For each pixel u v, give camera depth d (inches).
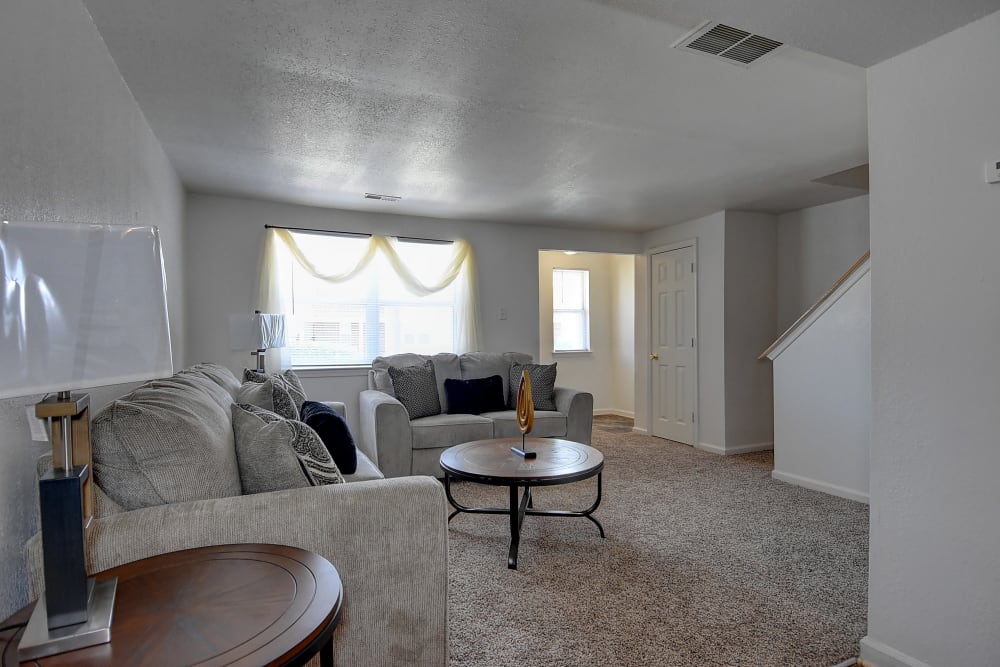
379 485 58.9
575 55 82.4
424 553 58.4
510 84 92.1
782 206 191.0
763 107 102.9
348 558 55.7
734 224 198.2
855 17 60.6
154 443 54.1
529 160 134.5
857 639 77.8
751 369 201.5
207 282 168.7
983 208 61.4
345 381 188.1
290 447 64.3
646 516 130.8
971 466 62.7
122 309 32.6
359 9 69.9
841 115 106.9
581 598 90.1
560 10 70.6
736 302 198.8
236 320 146.5
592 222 214.8
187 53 80.5
